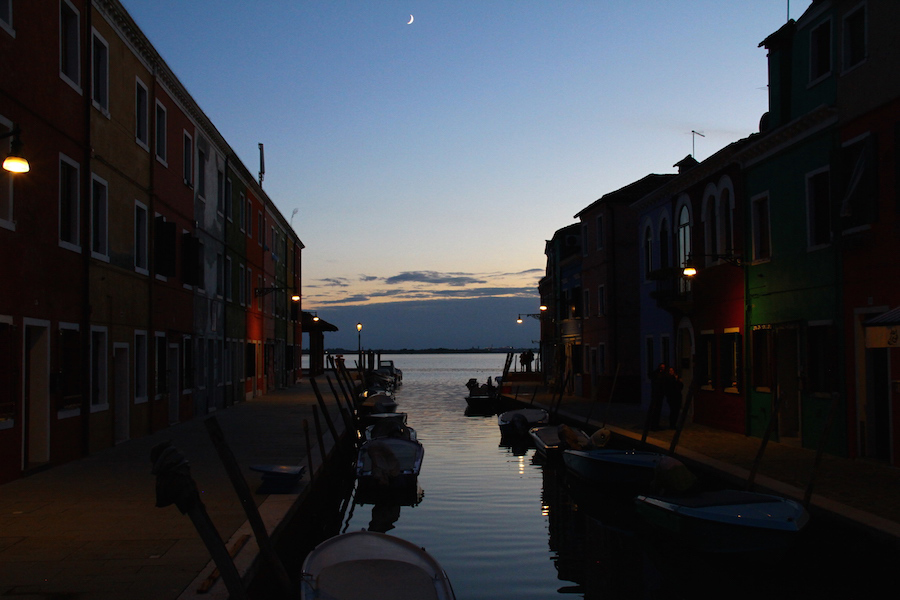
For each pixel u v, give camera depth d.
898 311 11.34
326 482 14.22
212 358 25.52
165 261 19.36
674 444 14.55
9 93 11.71
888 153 12.80
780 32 16.47
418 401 41.78
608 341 30.28
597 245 31.80
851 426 13.82
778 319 16.55
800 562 9.34
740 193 18.42
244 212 31.48
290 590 7.30
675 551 9.82
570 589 8.61
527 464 17.97
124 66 16.97
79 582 6.70
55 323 13.30
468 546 10.46
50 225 13.12
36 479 11.82
